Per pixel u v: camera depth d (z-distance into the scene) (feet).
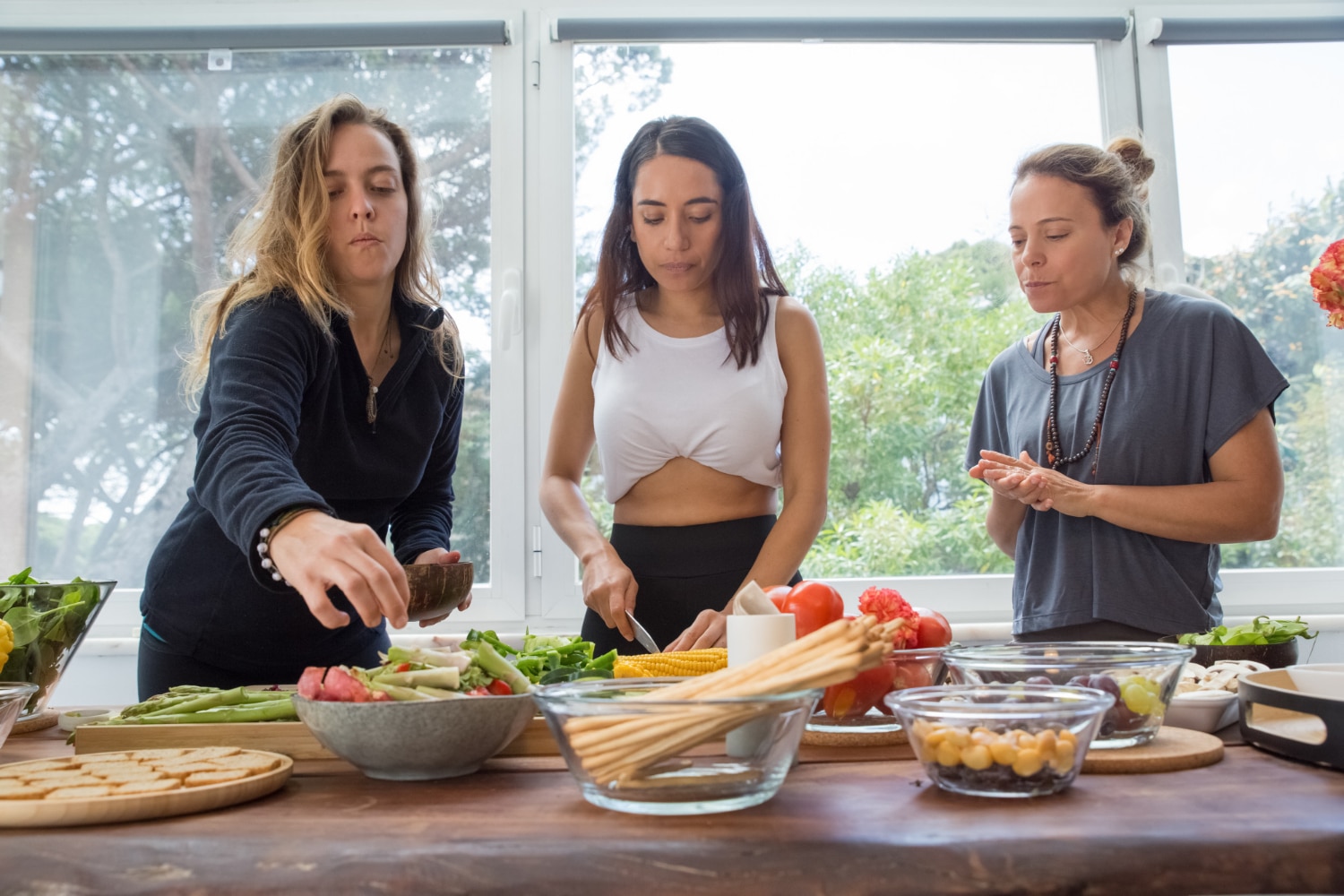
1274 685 3.07
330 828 2.26
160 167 8.30
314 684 2.78
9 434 8.09
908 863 1.99
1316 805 2.26
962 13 8.48
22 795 2.37
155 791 2.40
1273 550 8.39
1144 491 5.53
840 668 2.28
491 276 8.37
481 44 8.36
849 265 8.50
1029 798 2.39
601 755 2.31
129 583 8.09
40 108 8.27
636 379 5.50
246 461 3.37
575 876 1.99
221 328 4.59
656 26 8.32
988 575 8.29
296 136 4.72
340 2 8.43
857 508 8.37
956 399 8.46
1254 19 8.52
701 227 5.24
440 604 3.90
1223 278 8.55
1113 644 3.23
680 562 5.37
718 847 2.06
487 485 8.25
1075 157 5.76
